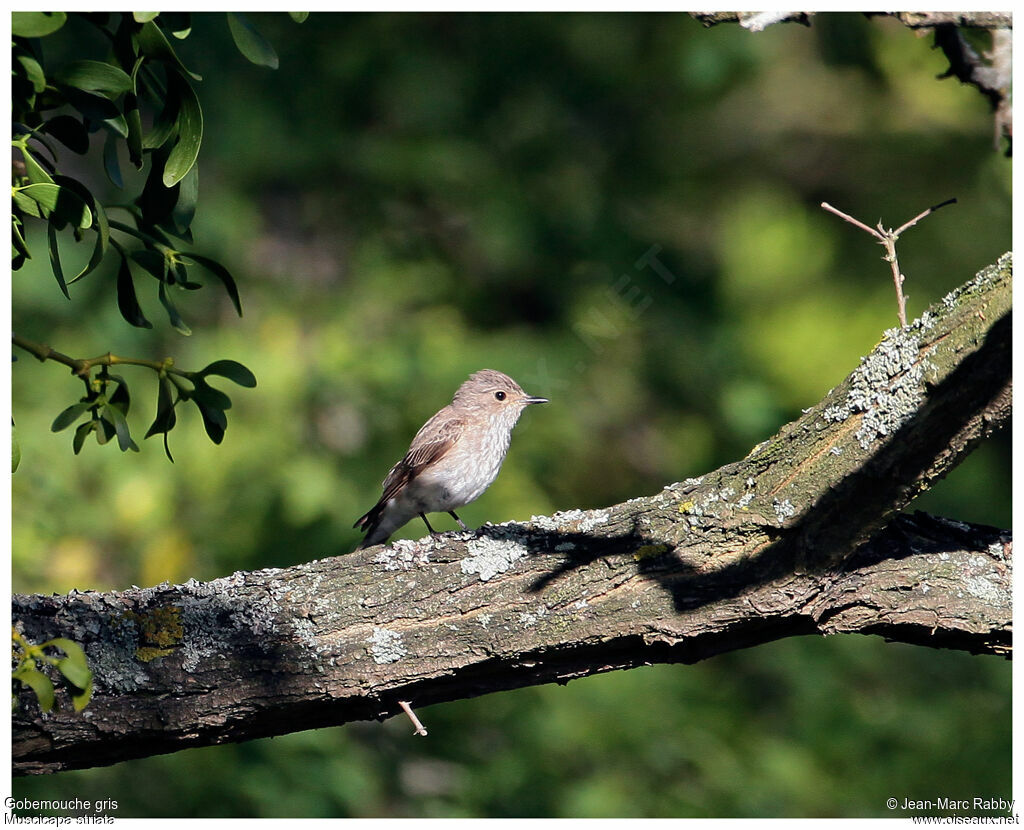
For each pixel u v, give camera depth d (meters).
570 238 16.97
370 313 15.79
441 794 13.10
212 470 12.98
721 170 18.86
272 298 15.17
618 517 6.29
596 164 17.64
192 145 5.34
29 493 12.12
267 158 15.72
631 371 16.56
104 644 5.78
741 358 17.19
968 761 13.72
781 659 14.65
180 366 13.84
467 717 13.57
